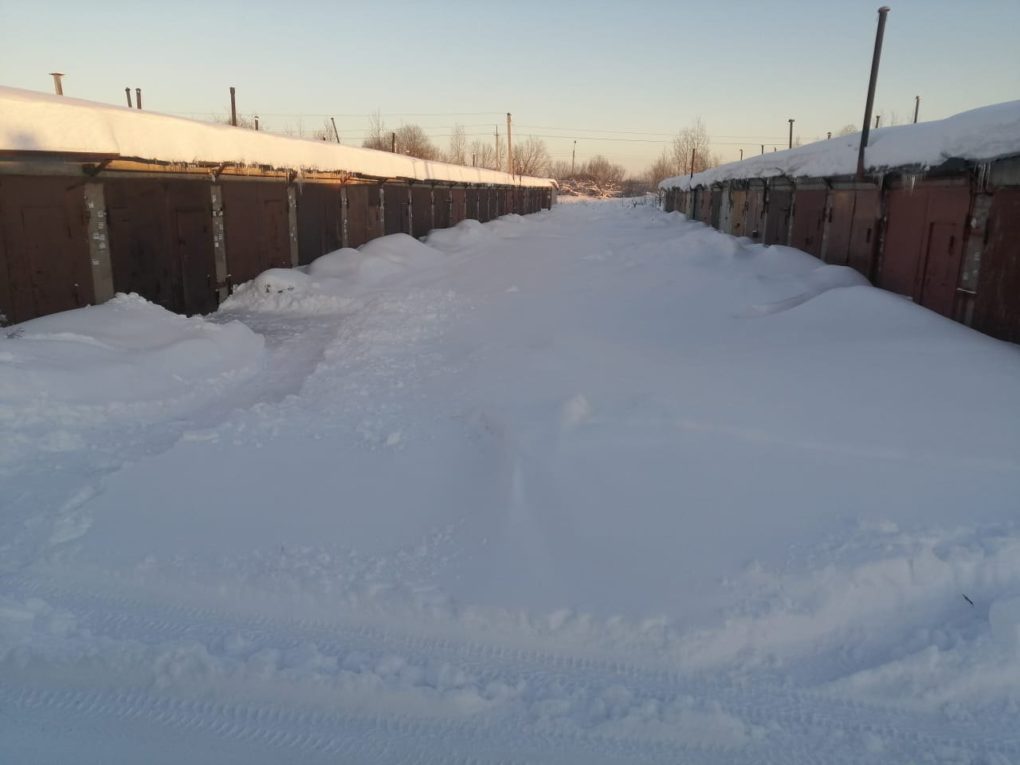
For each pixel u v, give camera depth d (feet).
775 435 20.24
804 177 50.70
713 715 11.26
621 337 32.58
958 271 30.58
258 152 43.34
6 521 16.67
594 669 12.46
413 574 14.85
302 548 15.78
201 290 41.68
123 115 32.01
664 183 170.30
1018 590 13.83
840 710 11.62
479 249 70.95
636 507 17.04
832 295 31.55
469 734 10.94
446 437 21.81
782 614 13.47
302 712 11.27
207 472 19.38
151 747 10.51
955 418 20.38
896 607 13.76
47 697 11.44
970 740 11.03
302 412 24.18
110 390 24.41
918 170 32.12
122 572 14.83
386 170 66.28
